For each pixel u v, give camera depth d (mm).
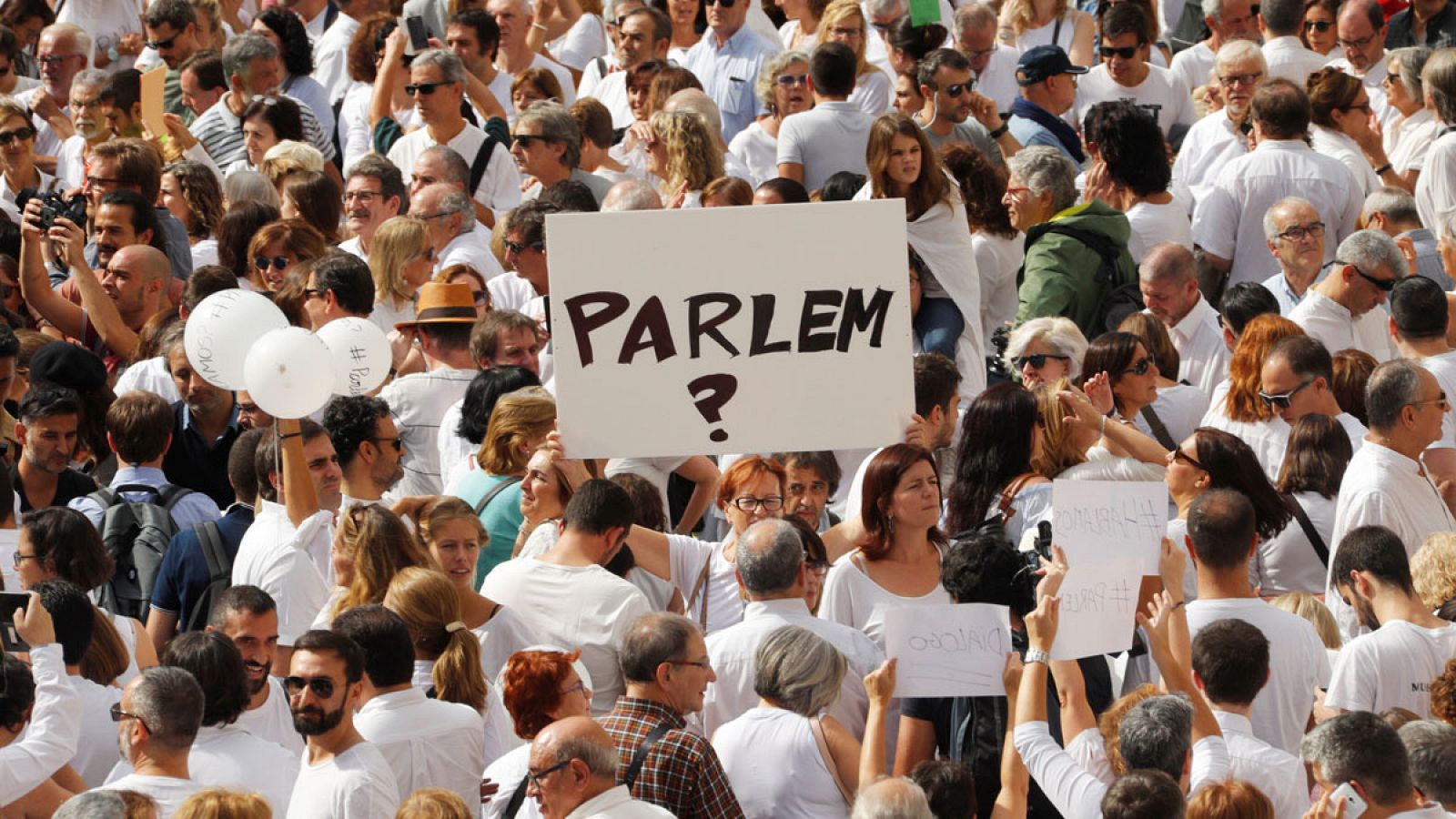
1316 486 25969
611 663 22531
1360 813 18312
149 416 27781
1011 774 19766
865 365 22484
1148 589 20984
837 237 22312
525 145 38406
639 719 19531
